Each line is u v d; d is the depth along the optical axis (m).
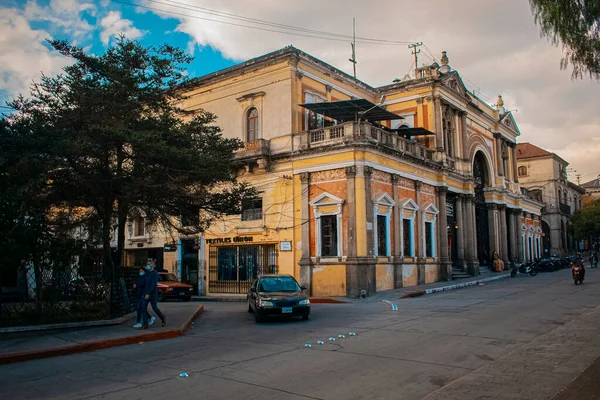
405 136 34.38
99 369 9.56
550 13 7.89
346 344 11.49
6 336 12.66
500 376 8.06
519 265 41.19
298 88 29.50
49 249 14.16
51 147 13.65
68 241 14.83
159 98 17.22
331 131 27.23
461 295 24.20
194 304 22.55
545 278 34.41
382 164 27.73
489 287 28.91
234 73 31.22
